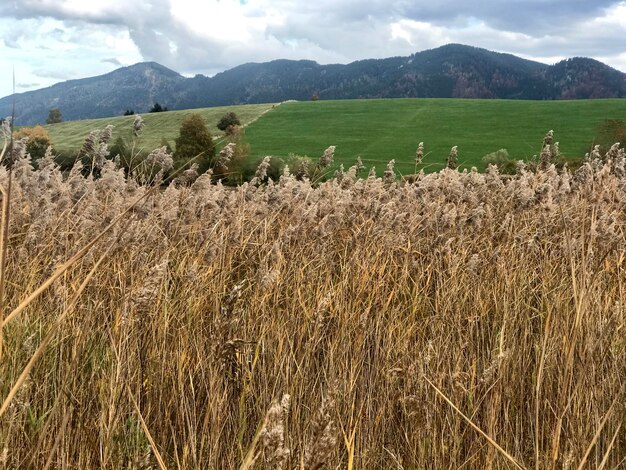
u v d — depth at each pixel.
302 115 116.94
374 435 3.72
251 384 3.79
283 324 4.58
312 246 6.61
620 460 3.46
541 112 105.19
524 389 4.26
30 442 3.34
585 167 7.63
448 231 7.25
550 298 5.34
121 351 3.54
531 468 3.50
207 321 4.58
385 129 102.56
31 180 7.68
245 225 7.44
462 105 117.62
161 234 6.18
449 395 3.87
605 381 3.72
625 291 4.84
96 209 6.95
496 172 9.39
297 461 2.73
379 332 4.73
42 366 4.05
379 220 7.35
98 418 3.49
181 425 3.67
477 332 4.83
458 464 3.64
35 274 5.28
